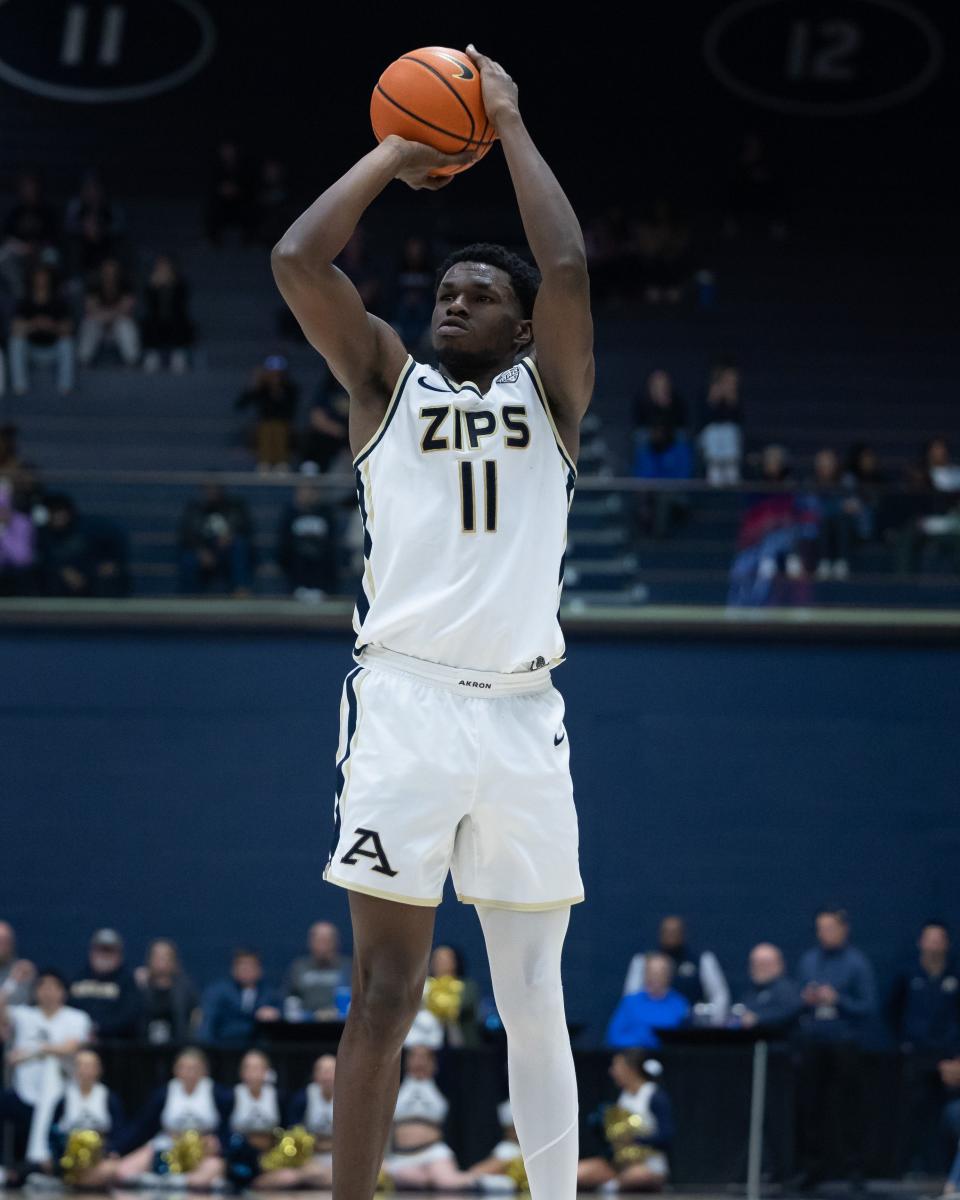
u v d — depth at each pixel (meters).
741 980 16.58
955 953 16.58
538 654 4.06
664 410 18.56
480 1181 11.52
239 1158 11.59
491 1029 12.37
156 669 16.81
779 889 16.80
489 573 4.01
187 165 24.27
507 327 4.27
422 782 3.91
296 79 25.19
